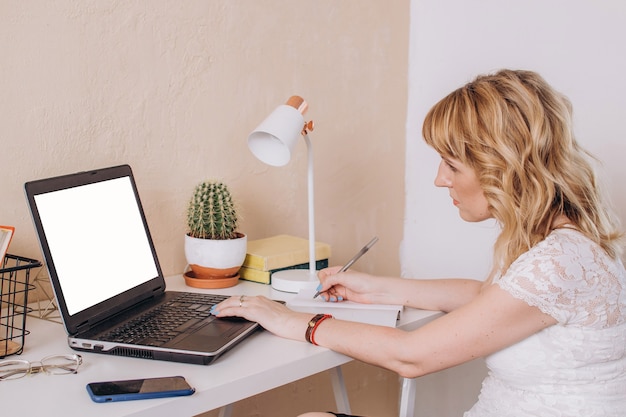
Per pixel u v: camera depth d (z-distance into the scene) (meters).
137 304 1.45
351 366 2.27
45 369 1.13
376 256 2.31
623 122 1.83
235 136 1.87
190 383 1.09
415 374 1.24
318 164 2.09
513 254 1.24
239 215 1.86
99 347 1.21
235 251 1.62
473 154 1.25
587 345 1.18
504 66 2.06
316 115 2.06
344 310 1.46
